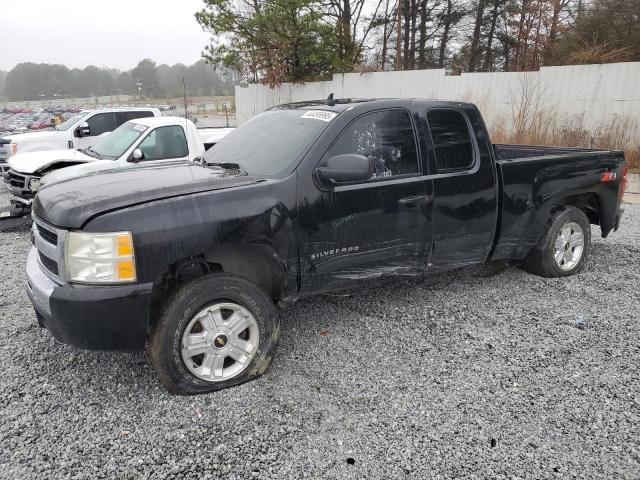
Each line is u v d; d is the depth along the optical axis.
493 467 2.56
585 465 2.57
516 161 4.63
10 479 2.47
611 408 3.04
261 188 3.29
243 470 2.54
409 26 29.28
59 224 2.89
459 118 4.29
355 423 2.90
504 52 27.70
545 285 5.06
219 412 3.00
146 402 3.10
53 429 2.85
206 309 3.11
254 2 22.09
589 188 5.22
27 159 8.13
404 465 2.57
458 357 3.65
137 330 2.94
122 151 7.68
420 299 4.71
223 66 21.92
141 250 2.87
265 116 4.50
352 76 18.75
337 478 2.49
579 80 13.43
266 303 3.31
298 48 20.83
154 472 2.52
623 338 3.94
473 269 5.52
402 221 3.89
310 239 3.49
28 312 4.50
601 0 19.91
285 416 2.96
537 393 3.20
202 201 3.08
